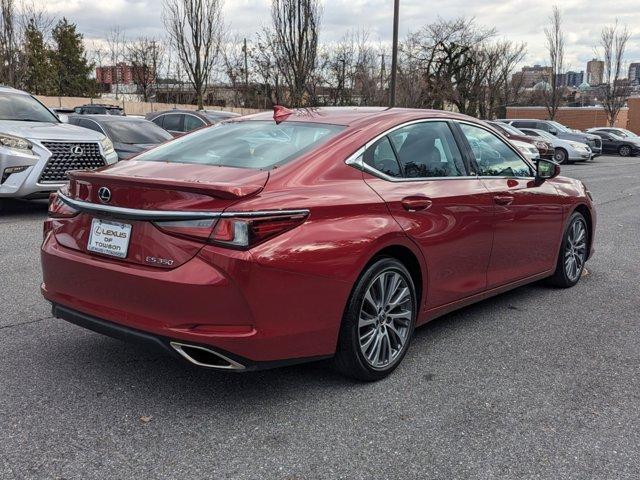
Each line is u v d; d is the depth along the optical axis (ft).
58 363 12.62
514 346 14.32
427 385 12.09
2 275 18.81
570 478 9.09
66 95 164.55
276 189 10.55
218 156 12.16
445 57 131.03
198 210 9.87
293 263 10.19
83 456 9.30
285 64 67.51
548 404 11.41
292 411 10.87
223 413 10.75
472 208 14.06
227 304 9.75
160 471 8.98
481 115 144.25
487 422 10.68
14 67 86.48
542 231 17.11
